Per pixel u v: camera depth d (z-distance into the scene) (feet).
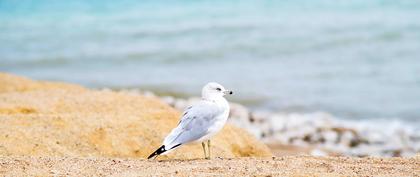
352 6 153.99
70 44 128.16
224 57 111.14
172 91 90.12
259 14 151.02
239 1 169.17
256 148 42.32
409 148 63.16
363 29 126.62
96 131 39.24
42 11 173.37
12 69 108.47
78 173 29.01
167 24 143.84
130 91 89.86
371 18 137.49
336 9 152.05
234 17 147.13
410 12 140.77
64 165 30.32
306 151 59.88
